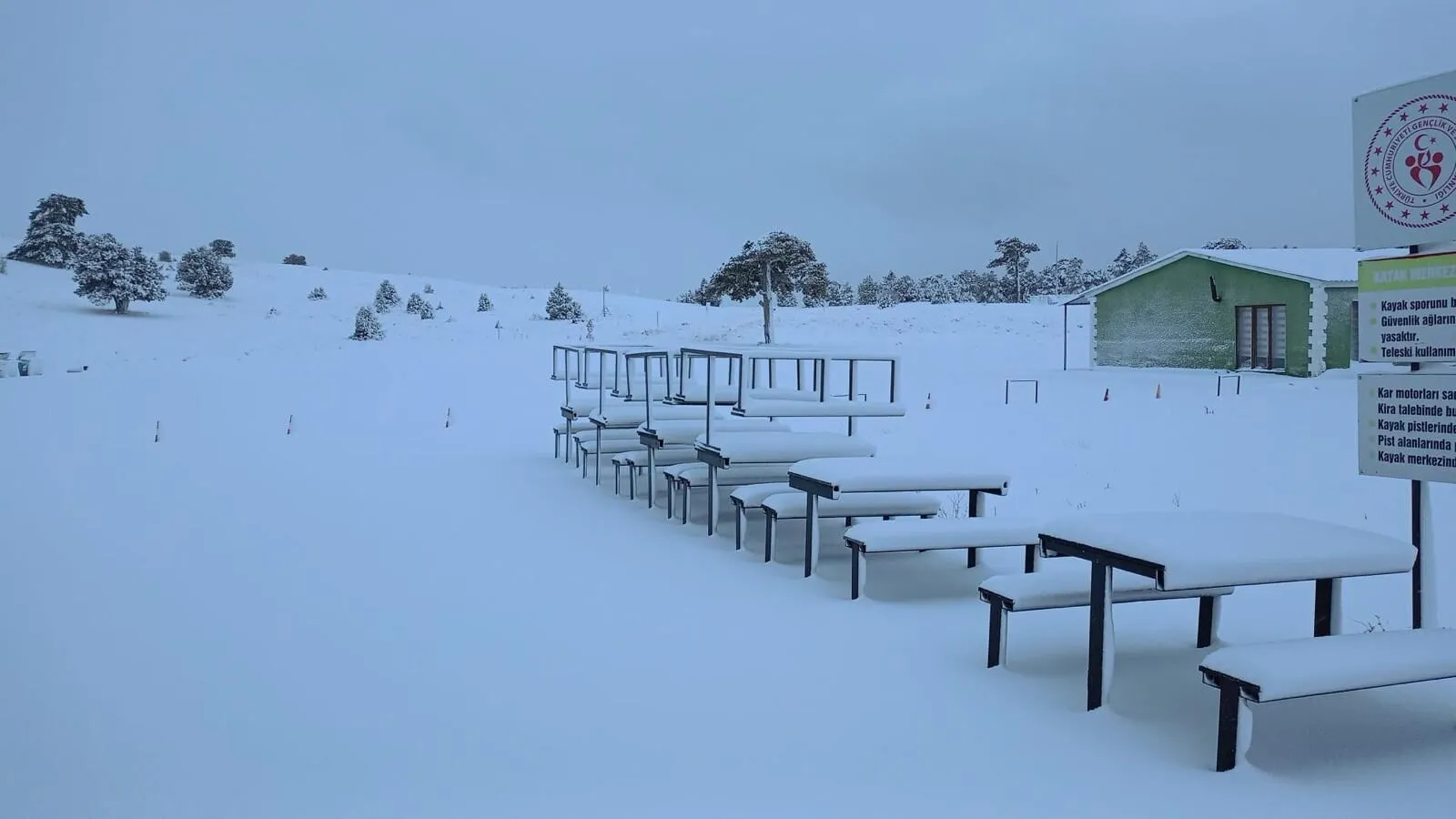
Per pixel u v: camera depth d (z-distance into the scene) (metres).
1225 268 27.91
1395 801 3.97
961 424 18.75
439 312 71.75
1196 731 4.77
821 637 6.51
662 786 4.24
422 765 4.54
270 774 4.46
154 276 63.22
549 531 10.66
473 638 6.66
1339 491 11.02
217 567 9.05
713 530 10.26
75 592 8.14
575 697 5.44
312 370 33.09
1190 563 4.52
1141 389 23.61
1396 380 5.41
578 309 63.56
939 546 7.18
